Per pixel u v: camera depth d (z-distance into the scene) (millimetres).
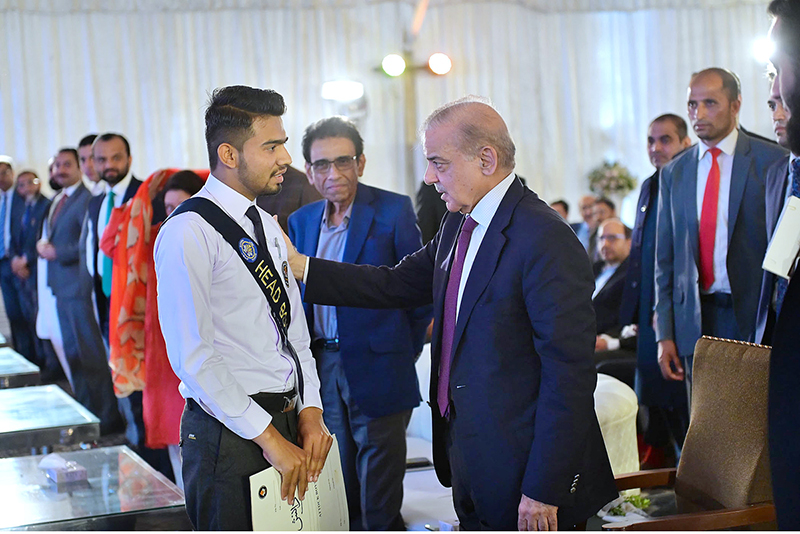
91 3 5547
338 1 5738
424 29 5766
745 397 2090
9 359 4195
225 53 5691
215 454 1764
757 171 3105
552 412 1804
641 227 3541
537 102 5770
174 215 1756
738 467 2059
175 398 3320
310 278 2172
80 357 4859
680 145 3699
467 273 1980
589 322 1835
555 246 1829
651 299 3523
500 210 1917
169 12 5633
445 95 5773
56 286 4934
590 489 1929
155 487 2496
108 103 5613
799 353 1491
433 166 1954
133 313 3324
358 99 5750
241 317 1783
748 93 5562
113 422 4832
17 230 5465
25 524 2191
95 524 2223
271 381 1816
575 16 5734
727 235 3164
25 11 5484
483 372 1896
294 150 5773
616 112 5742
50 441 2881
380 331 2889
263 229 1869
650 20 5641
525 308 1885
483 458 1901
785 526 1493
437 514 3312
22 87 5500
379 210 2965
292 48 5738
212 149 1815
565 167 5770
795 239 1775
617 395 3400
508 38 5742
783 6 1556
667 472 2273
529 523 1816
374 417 2891
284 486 1766
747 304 3109
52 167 5090
